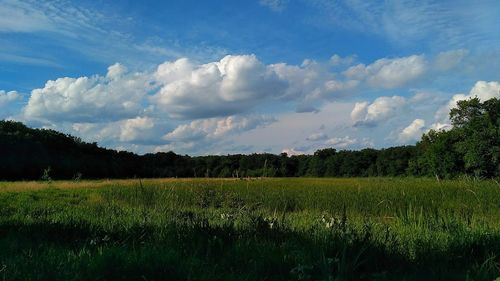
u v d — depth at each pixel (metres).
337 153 131.00
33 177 94.75
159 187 21.36
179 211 9.03
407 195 20.55
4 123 114.25
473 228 6.92
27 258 4.95
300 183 38.22
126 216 9.83
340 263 4.60
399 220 8.17
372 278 4.59
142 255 4.87
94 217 9.73
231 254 5.47
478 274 4.46
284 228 7.10
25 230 7.56
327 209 17.16
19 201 20.27
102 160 117.12
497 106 66.31
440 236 6.25
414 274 4.64
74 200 22.34
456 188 24.16
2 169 90.06
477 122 64.00
